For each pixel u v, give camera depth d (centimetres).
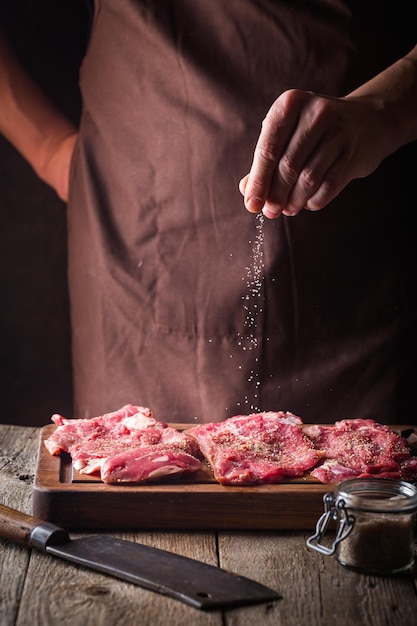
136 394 246
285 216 221
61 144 275
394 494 138
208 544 143
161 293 236
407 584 130
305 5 217
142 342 241
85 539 140
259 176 166
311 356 229
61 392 364
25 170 348
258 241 224
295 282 225
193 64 222
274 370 229
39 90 281
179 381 238
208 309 230
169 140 229
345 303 227
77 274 258
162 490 149
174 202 230
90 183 245
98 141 244
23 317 359
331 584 129
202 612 120
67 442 167
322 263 225
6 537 141
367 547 132
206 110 223
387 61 221
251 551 141
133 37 229
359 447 167
